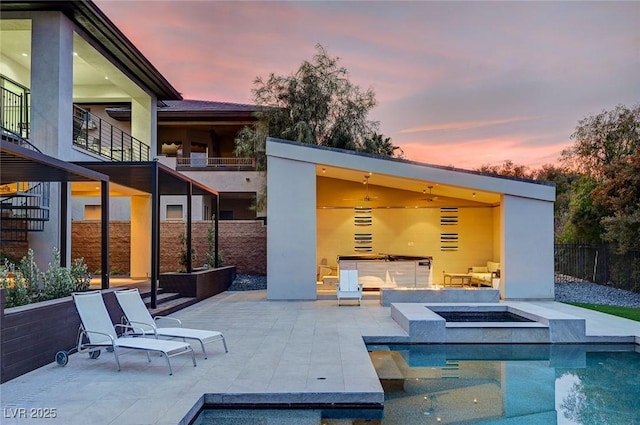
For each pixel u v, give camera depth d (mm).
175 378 6023
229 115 24953
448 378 6789
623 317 10875
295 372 6281
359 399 5387
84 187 15484
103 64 15461
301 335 8898
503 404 5656
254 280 19328
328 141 20875
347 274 13328
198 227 20438
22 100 14203
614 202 17422
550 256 13805
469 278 16938
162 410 4855
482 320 10789
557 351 8461
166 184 15000
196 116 24953
